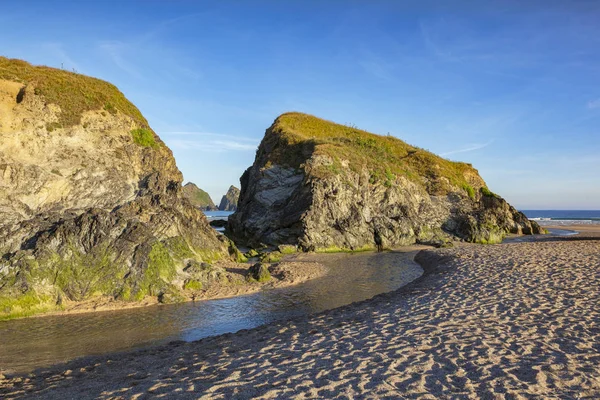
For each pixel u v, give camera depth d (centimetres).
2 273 1602
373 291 1936
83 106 2522
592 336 980
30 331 1369
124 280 1811
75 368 1037
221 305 1703
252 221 4303
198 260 2258
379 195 4541
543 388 709
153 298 1780
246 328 1373
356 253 3547
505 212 5947
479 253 2756
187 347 1148
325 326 1223
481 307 1314
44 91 2361
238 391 745
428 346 952
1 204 1900
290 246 3575
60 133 2320
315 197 3856
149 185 2508
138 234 1966
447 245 3944
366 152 5256
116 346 1225
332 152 4459
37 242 1748
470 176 6594
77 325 1434
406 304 1441
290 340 1089
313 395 711
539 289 1530
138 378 882
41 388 886
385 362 859
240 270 2498
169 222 2289
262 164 4816
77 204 2183
